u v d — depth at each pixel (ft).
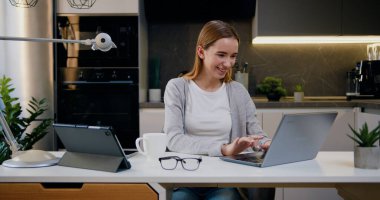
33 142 9.55
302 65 12.14
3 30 10.14
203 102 6.23
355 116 10.26
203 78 6.35
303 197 9.57
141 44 10.77
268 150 4.28
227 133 6.17
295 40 11.66
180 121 6.00
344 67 12.09
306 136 4.51
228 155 5.08
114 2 10.29
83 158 4.47
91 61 10.41
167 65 12.23
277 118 10.26
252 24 11.89
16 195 4.04
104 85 10.42
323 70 12.13
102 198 4.01
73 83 10.43
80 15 10.38
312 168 4.33
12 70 10.19
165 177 3.96
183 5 11.48
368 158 4.27
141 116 10.39
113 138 4.12
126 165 4.26
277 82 11.19
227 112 6.27
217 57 5.85
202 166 4.45
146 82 11.82
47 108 10.29
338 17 10.75
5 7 10.12
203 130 6.09
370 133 4.33
